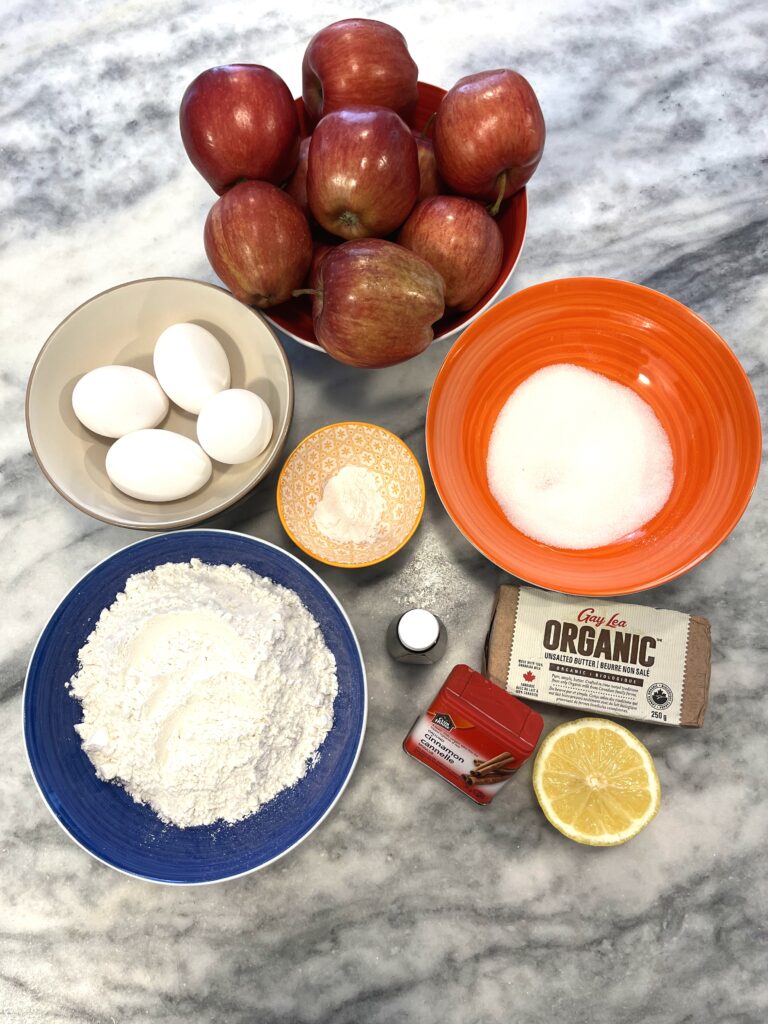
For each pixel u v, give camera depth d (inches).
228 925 36.2
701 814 36.9
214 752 33.0
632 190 40.9
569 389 37.1
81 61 42.7
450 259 32.5
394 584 38.2
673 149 41.3
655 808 34.8
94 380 34.3
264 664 33.1
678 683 35.4
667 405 36.6
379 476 37.6
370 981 35.8
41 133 42.1
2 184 41.6
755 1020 35.3
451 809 36.8
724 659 37.8
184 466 34.4
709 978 35.7
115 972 35.9
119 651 33.8
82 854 36.7
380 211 32.0
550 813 34.8
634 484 36.1
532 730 30.3
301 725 34.7
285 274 32.6
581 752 35.4
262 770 33.8
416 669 37.5
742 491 34.0
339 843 36.6
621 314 35.8
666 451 36.5
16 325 40.4
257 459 35.1
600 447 36.5
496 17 42.4
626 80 42.0
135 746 33.6
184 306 36.0
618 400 37.0
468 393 35.8
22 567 38.7
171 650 33.6
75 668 35.2
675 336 35.5
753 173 41.1
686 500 35.6
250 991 35.8
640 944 35.9
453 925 36.1
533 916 36.2
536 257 40.4
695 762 37.2
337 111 31.3
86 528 39.0
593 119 41.5
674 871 36.4
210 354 34.8
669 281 40.3
